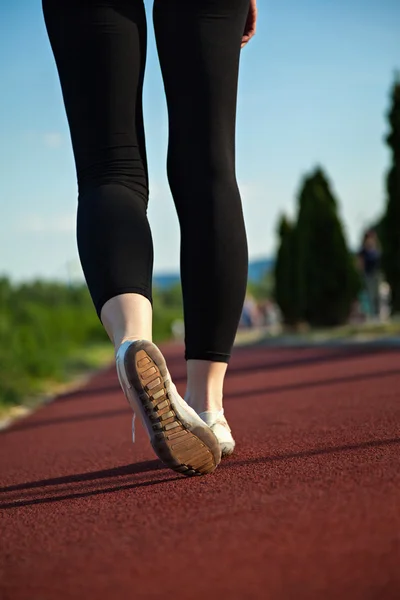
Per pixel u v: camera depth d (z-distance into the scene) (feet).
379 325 42.65
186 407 6.50
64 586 4.39
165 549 4.84
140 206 7.00
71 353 48.78
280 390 18.34
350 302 57.16
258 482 6.42
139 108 7.22
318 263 57.21
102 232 6.72
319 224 57.21
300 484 6.13
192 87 7.09
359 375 19.71
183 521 5.45
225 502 5.84
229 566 4.37
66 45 7.04
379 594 3.76
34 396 26.99
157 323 98.58
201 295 7.25
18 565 4.94
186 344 7.52
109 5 6.99
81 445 12.33
